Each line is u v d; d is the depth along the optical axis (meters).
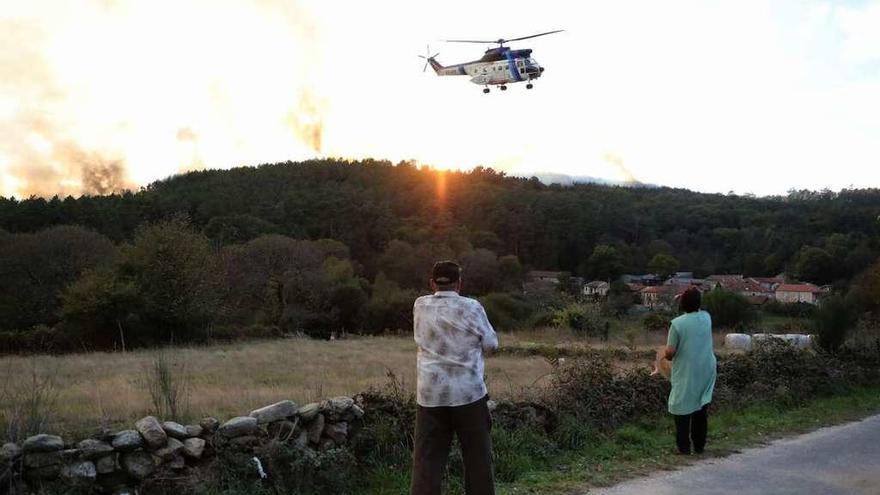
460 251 82.00
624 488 5.87
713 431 8.30
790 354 11.77
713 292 34.72
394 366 17.23
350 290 53.25
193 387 10.72
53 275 44.22
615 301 55.62
